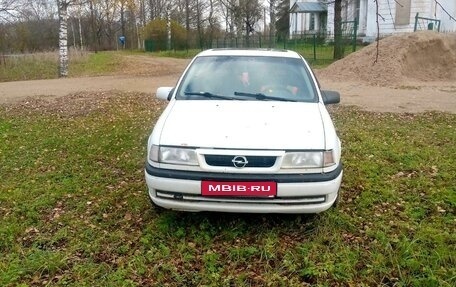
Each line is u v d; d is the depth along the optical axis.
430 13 27.25
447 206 4.13
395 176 5.00
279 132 3.46
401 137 6.99
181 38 44.69
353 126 7.86
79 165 5.61
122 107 10.20
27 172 5.38
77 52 34.16
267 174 3.28
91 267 3.18
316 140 3.42
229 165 3.29
